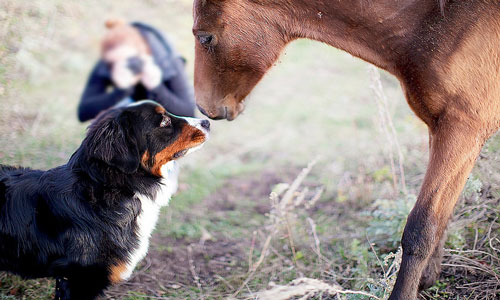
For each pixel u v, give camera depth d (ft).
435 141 9.16
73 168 9.75
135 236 9.80
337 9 9.34
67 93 14.56
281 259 10.80
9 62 14.19
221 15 9.49
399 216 10.77
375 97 11.26
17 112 13.53
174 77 12.09
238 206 12.23
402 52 9.23
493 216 10.63
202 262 10.93
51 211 9.62
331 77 18.19
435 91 9.08
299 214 11.85
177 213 11.95
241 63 9.66
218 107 9.83
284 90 17.38
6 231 9.64
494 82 8.97
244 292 10.32
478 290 9.87
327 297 10.02
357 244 10.72
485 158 10.75
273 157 13.76
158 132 9.79
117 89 12.07
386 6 9.19
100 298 10.16
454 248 10.29
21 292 10.14
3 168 9.99
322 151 13.75
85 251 9.57
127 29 12.23
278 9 9.48
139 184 9.79
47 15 16.42
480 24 8.93
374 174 12.21
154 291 10.37
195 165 13.38
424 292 9.90
